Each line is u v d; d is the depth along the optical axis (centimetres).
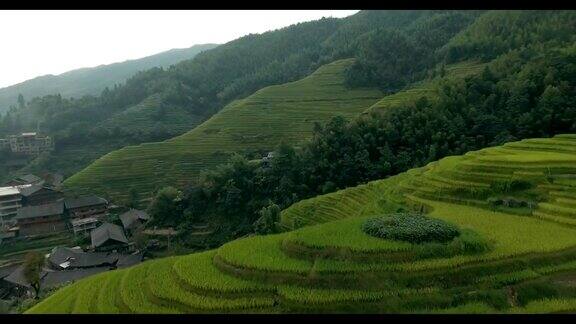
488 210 4331
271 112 12681
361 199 6091
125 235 8306
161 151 11312
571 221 3728
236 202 8094
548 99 7869
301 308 2648
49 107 18088
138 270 3591
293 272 2927
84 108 17588
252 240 3688
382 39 15925
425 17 19800
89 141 14800
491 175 4747
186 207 8525
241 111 12888
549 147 5728
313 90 13875
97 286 3453
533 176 4553
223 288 2892
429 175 5344
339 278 2819
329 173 8062
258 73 18675
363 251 3009
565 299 2686
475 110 8506
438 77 11669
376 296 2672
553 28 12019
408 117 8781
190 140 11719
